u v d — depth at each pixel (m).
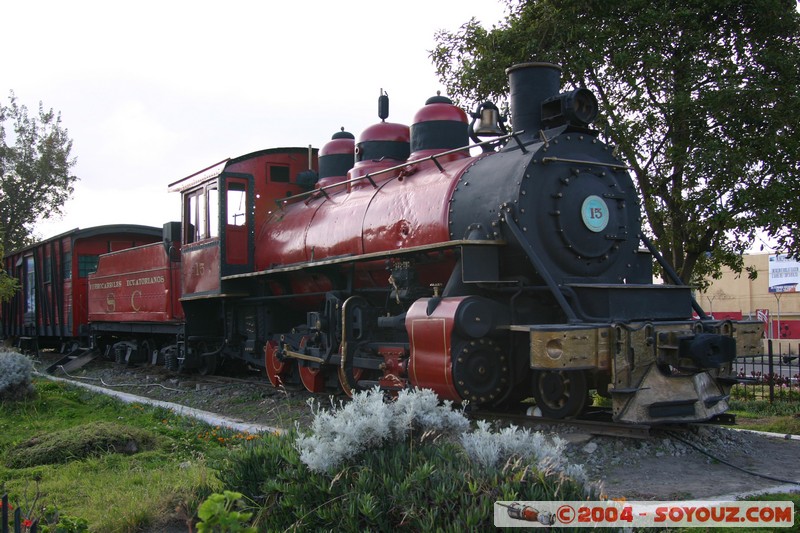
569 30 12.57
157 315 15.77
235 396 11.86
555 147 8.20
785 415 10.02
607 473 6.37
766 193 11.57
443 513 3.96
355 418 4.91
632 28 12.52
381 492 4.29
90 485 6.29
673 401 7.07
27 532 4.52
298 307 12.36
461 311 7.63
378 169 10.84
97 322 19.69
